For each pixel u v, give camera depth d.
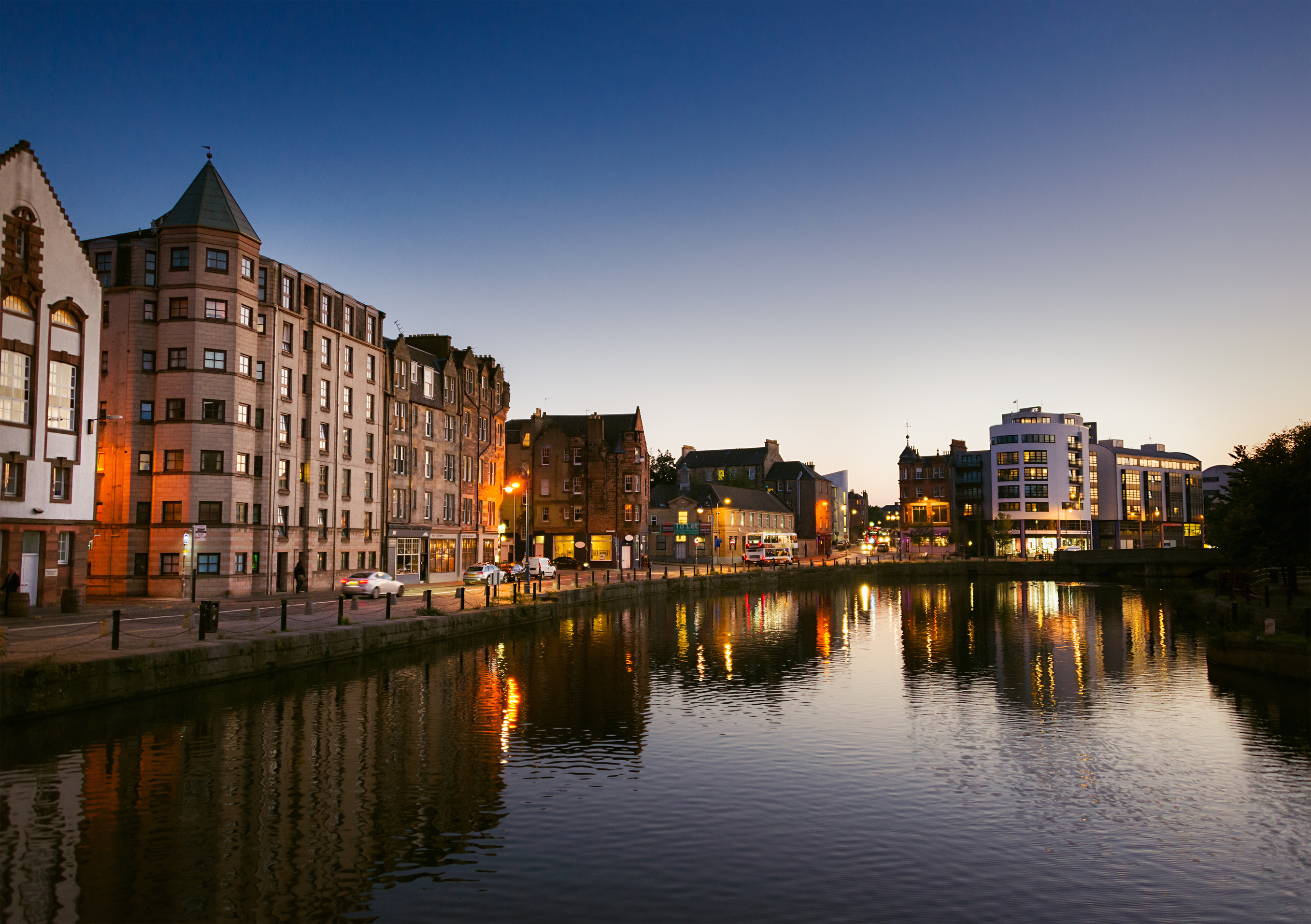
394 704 26.42
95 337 38.97
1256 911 12.89
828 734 23.55
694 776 19.41
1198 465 183.12
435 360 72.00
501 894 13.21
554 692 29.27
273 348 51.59
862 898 13.23
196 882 13.38
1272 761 20.88
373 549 62.22
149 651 25.17
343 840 15.26
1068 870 14.34
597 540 94.94
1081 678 33.00
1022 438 155.88
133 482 47.38
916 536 163.38
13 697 20.88
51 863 13.98
